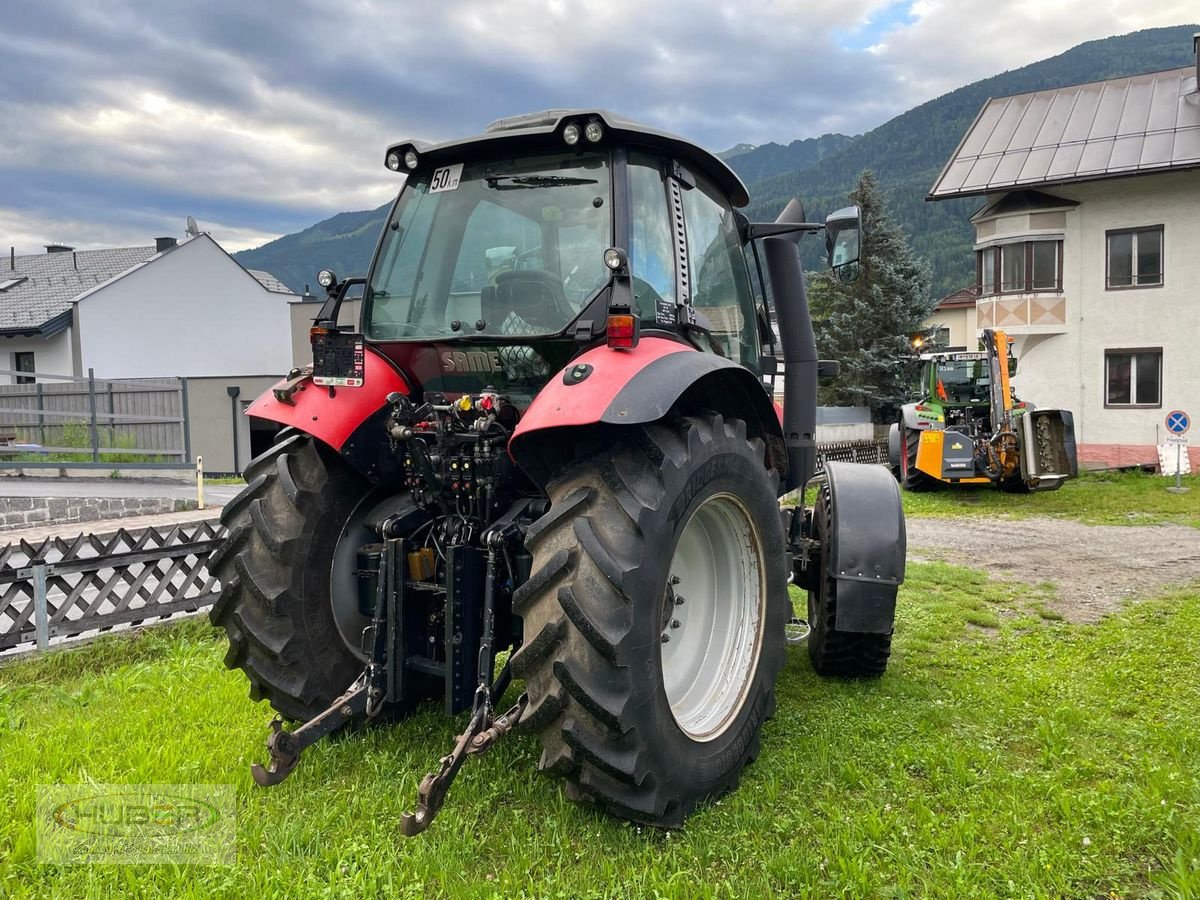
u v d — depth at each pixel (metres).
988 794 2.93
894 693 4.07
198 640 5.25
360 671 3.24
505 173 3.17
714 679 3.07
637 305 2.96
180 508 11.98
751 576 3.15
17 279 28.48
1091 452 19.02
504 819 2.74
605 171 2.99
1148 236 18.22
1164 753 3.33
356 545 3.26
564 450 2.80
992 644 5.08
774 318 4.52
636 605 2.41
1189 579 7.35
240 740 3.36
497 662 4.24
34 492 11.43
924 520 11.62
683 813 2.70
